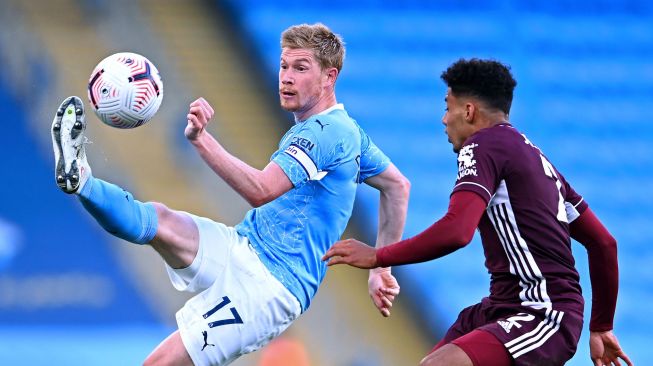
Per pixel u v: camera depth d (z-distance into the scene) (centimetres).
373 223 4109
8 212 4128
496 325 1572
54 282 3969
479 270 4034
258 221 1775
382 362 3816
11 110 4309
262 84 4525
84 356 3722
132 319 3919
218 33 4619
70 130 1552
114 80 1592
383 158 1920
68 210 4138
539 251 1585
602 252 1728
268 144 4362
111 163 4131
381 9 4747
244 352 1769
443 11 4759
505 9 4756
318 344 3788
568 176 4428
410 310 3972
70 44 4450
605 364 1784
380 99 4538
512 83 1658
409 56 4647
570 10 4769
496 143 1582
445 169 4347
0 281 3978
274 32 4659
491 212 1595
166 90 4412
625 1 4812
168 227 1691
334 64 1791
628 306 4103
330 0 4731
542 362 1553
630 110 4594
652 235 4275
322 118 1736
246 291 1731
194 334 1723
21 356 3712
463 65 1653
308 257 1766
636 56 4703
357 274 3897
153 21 4588
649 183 4416
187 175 4159
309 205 1753
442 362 1537
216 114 4403
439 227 1506
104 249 4050
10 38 4406
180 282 1769
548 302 1573
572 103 4588
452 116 1664
